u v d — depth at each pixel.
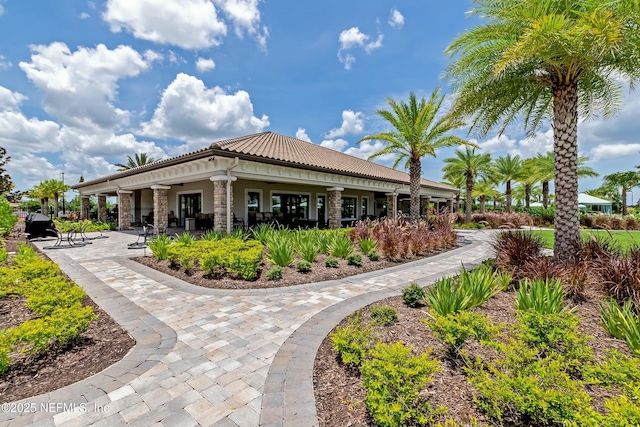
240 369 3.44
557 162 8.04
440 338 3.42
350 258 9.15
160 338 4.23
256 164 12.80
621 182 36.00
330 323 4.71
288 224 18.53
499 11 7.53
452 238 13.95
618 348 3.70
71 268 8.61
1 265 8.34
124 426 2.54
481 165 28.81
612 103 8.77
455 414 2.50
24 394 2.94
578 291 5.70
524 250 7.88
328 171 15.19
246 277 7.25
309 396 2.91
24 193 35.03
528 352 2.80
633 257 6.57
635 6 5.83
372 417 2.53
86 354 3.75
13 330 3.46
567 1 6.91
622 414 1.98
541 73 8.21
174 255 8.59
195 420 2.62
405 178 26.00
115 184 20.44
